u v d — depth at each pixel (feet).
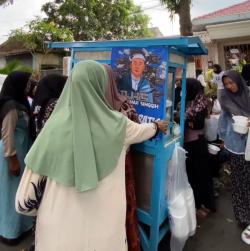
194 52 8.70
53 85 8.57
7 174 9.16
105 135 5.27
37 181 5.33
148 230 8.32
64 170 5.07
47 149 5.17
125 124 5.65
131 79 7.73
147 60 7.40
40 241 5.54
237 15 24.47
